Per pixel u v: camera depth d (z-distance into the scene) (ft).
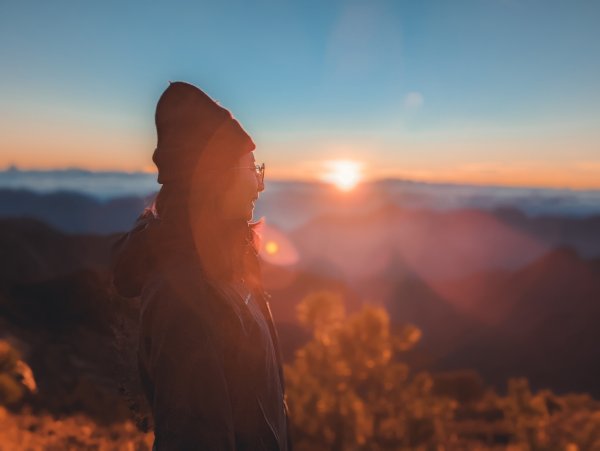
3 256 419.54
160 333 5.24
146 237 5.76
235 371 5.65
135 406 6.22
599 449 37.45
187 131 5.89
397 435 44.47
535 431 39.68
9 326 109.09
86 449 21.62
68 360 91.61
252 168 6.29
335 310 45.34
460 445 52.85
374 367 44.98
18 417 30.60
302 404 43.96
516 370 531.50
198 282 5.55
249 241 6.57
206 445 4.91
